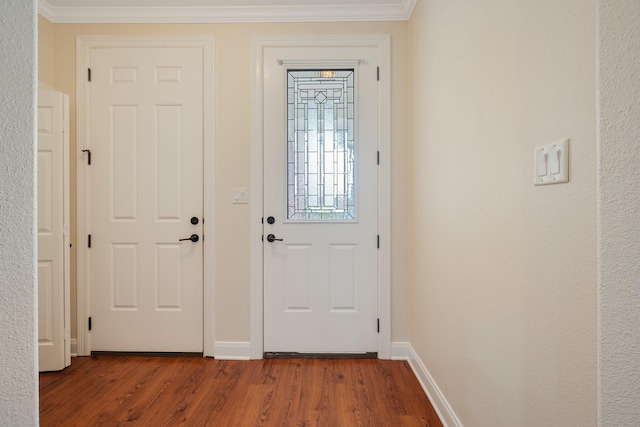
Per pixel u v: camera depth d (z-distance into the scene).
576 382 0.90
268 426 1.84
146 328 2.70
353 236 2.70
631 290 0.61
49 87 2.65
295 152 2.71
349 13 2.66
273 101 2.69
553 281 0.99
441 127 1.93
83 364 2.56
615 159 0.63
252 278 2.68
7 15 0.55
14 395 0.55
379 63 2.68
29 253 0.57
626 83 0.62
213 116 2.69
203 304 2.69
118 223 2.71
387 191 2.67
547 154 1.01
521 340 1.15
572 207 0.92
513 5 1.19
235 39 2.69
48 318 2.45
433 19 2.06
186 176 2.70
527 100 1.12
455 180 1.73
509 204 1.23
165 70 2.71
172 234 2.71
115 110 2.71
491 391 1.36
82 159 2.70
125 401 2.07
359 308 2.68
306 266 2.70
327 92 2.71
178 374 2.41
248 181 2.69
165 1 2.60
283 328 2.68
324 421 1.88
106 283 2.71
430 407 2.02
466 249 1.59
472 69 1.52
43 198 2.47
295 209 2.71
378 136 2.69
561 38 0.96
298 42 2.68
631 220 0.61
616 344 0.63
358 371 2.46
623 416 0.62
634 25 0.61
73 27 2.70
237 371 2.46
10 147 0.55
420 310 2.35
